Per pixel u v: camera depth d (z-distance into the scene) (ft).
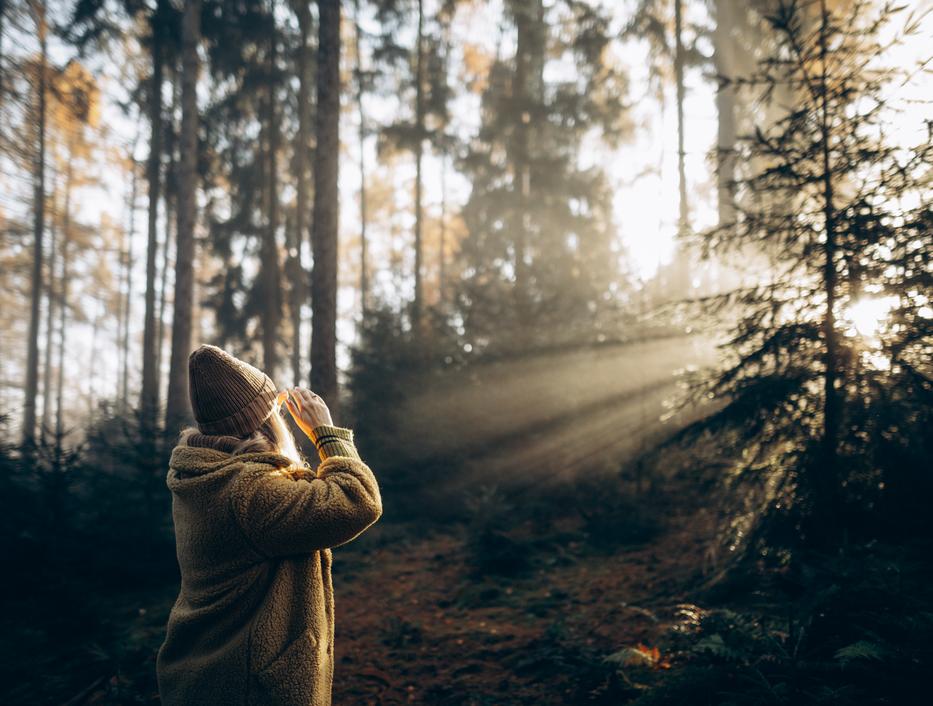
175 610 5.74
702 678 11.26
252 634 5.44
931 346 14.08
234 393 6.01
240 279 75.00
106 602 20.31
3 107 61.82
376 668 15.52
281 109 76.18
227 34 61.05
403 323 43.55
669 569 20.13
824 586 12.22
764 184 16.89
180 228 47.73
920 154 14.07
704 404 23.16
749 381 16.39
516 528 28.89
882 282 14.39
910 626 10.36
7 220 88.22
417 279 76.54
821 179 15.48
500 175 79.10
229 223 74.43
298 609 5.72
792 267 16.12
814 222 15.97
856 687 10.07
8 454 24.45
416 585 22.71
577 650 14.84
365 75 76.74
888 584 11.52
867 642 10.03
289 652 5.48
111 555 22.00
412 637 17.42
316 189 33.19
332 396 32.27
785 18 16.49
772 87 17.49
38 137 68.85
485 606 19.80
